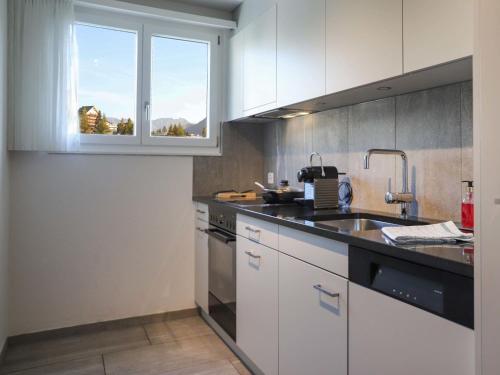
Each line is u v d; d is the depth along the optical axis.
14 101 2.45
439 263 1.04
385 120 2.13
